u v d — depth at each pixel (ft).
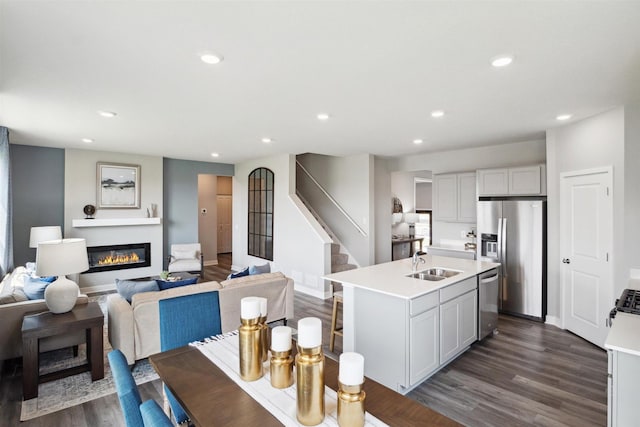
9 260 14.73
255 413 4.20
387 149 18.75
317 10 5.41
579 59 7.27
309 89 9.12
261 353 5.13
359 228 20.92
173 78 8.35
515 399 8.56
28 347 8.44
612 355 5.41
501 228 15.47
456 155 19.03
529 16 5.59
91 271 19.29
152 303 9.91
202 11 5.45
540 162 15.89
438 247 18.49
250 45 6.63
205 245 28.68
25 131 14.38
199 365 5.51
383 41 6.47
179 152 20.13
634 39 6.38
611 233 11.15
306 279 19.16
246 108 10.90
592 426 7.51
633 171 10.42
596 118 11.69
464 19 5.69
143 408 3.35
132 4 5.25
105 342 12.21
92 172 19.39
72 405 8.29
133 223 20.31
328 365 5.53
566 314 13.37
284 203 20.72
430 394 8.79
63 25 5.90
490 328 12.35
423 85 8.81
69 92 9.36
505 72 7.99
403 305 8.58
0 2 5.16
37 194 18.08
